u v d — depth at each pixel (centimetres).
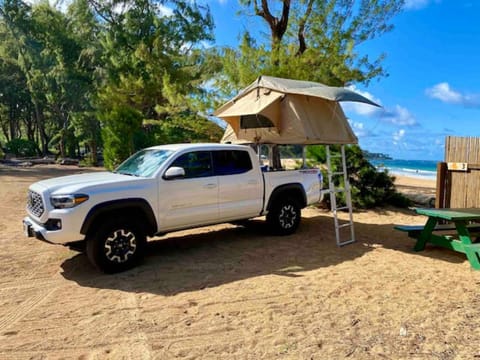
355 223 852
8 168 2434
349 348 320
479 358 303
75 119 3105
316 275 502
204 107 1146
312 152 1041
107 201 496
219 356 309
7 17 3039
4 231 735
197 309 398
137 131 1797
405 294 436
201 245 648
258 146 771
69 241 478
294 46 1175
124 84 2052
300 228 786
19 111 4691
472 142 712
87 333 348
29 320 375
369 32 1145
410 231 647
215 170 611
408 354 310
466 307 400
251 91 730
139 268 529
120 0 2380
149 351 317
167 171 547
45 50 3108
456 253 611
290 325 362
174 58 2009
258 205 664
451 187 755
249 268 532
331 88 637
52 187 494
